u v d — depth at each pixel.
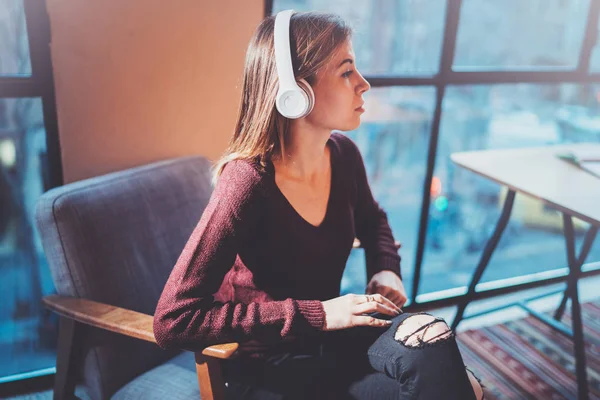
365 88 1.09
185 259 1.02
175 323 0.98
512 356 2.02
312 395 1.07
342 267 1.20
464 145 6.10
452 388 0.96
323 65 1.03
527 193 1.56
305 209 1.14
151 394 1.20
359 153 1.36
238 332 1.00
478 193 5.18
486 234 4.42
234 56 1.65
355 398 1.06
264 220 1.07
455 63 2.05
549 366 1.97
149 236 1.37
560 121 3.74
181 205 1.47
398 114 5.15
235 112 1.70
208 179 1.58
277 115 1.07
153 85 1.57
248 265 1.10
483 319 2.27
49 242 1.23
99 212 1.28
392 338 1.03
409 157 5.44
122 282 1.29
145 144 1.62
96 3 1.44
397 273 1.34
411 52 2.12
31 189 1.89
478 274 1.99
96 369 1.24
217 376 1.04
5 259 2.37
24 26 1.40
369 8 4.04
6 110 1.84
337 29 1.05
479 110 6.04
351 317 1.02
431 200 2.22
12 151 2.04
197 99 1.64
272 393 1.08
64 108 1.49
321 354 1.12
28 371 1.76
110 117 1.55
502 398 1.79
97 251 1.26
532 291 2.51
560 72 2.24
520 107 5.67
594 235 1.84
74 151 1.54
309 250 1.11
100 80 1.50
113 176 1.39
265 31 1.05
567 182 1.65
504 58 3.64
